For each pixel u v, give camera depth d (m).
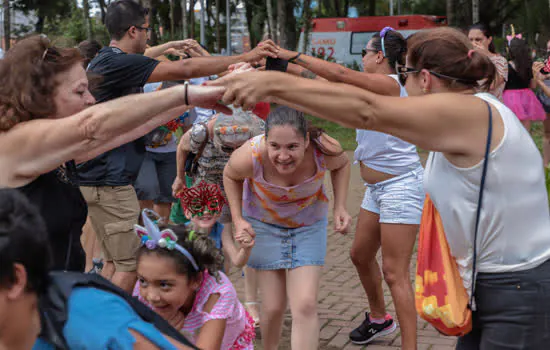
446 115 2.40
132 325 1.78
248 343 3.50
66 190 2.60
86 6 24.50
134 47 4.81
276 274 3.98
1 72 2.49
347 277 6.33
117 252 4.63
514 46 9.50
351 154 13.99
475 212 2.52
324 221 3.99
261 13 31.48
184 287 2.96
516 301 2.52
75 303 1.76
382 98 2.38
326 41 24.98
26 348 1.69
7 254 1.56
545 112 10.09
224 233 4.54
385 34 4.39
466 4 27.78
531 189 2.49
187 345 1.88
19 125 2.43
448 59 2.61
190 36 30.64
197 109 6.27
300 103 2.36
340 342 4.88
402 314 4.28
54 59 2.55
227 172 3.85
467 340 2.79
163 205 6.69
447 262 2.67
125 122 2.38
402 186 4.26
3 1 21.17
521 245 2.52
